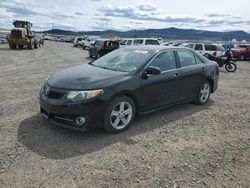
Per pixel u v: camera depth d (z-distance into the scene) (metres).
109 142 4.52
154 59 5.50
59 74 5.22
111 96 4.61
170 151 4.30
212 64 7.15
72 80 4.73
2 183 3.30
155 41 22.33
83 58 21.81
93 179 3.45
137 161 3.94
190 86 6.38
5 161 3.79
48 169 3.63
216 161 4.05
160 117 5.89
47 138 4.57
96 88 4.50
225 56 16.28
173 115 6.08
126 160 3.95
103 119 4.63
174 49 6.11
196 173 3.69
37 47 36.00
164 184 3.41
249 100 7.83
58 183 3.34
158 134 4.96
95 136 4.73
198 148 4.46
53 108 4.54
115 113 4.81
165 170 3.73
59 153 4.07
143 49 5.89
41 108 5.05
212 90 7.28
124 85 4.82
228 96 8.30
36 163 3.77
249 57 26.91
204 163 3.97
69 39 76.00
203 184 3.45
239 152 4.39
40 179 3.41
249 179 3.61
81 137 4.66
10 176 3.44
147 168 3.76
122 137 4.75
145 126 5.32
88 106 4.41
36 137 4.59
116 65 5.56
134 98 5.07
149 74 5.25
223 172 3.75
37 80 10.03
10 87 8.62
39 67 14.49
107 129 4.75
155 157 4.09
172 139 4.77
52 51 30.58
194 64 6.58
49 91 4.72
